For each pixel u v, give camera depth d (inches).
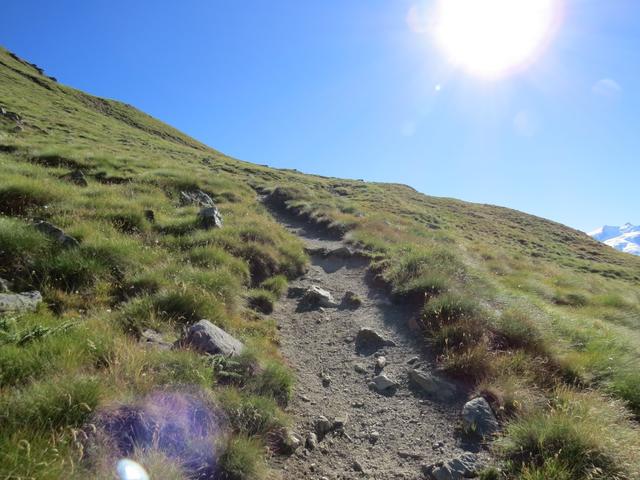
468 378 284.5
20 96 1753.2
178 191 739.4
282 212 922.7
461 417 245.0
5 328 212.8
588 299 687.7
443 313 353.4
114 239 383.6
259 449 192.5
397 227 848.9
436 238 855.1
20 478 128.7
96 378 179.3
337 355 333.4
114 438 161.5
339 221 775.7
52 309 274.8
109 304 302.4
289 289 470.9
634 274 1499.8
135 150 1347.2
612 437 203.2
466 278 458.6
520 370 283.6
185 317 299.0
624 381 277.0
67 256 328.2
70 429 152.9
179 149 1882.4
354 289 477.7
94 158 844.0
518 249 1550.2
